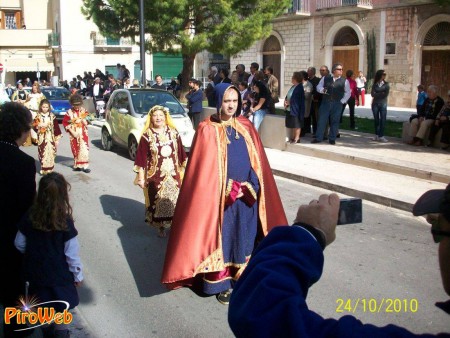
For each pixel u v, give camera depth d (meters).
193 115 14.76
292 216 7.61
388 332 1.26
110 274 5.56
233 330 1.41
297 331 1.26
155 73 45.06
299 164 11.02
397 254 6.02
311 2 28.98
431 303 4.74
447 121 11.34
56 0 43.47
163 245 6.45
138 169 6.42
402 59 25.56
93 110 22.70
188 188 4.69
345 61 28.39
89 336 4.25
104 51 43.72
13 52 44.88
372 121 17.17
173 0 20.48
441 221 1.30
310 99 13.47
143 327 4.40
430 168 9.62
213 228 4.61
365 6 26.27
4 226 3.74
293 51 30.69
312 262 1.49
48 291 3.73
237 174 4.72
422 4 24.34
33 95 13.62
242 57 33.75
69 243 3.76
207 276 4.76
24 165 3.78
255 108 13.18
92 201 8.55
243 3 21.98
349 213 1.65
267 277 1.41
